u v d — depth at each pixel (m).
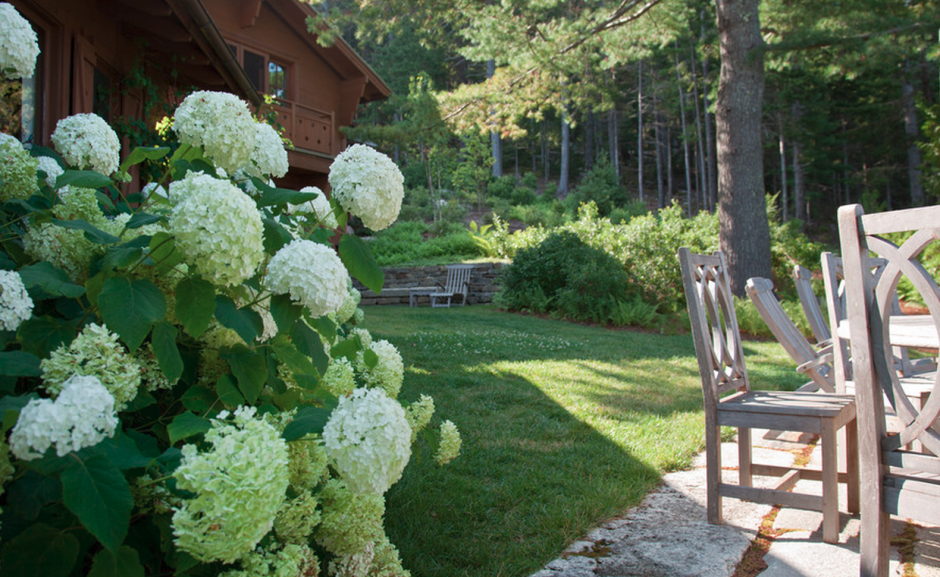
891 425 3.23
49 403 0.90
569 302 11.70
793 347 3.53
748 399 2.73
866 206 19.48
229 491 0.92
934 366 3.69
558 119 39.47
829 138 29.20
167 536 1.07
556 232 13.38
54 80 5.11
